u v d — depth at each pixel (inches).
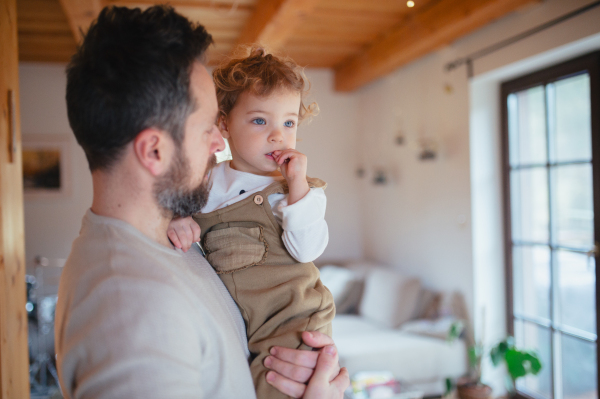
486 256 135.6
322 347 37.2
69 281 27.9
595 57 102.3
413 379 129.0
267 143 40.4
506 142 133.0
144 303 26.2
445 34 127.6
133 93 27.9
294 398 35.1
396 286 154.7
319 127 211.6
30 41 157.8
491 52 124.3
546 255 120.6
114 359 24.4
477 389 114.4
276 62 42.3
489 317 135.3
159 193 30.5
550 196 118.3
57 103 187.3
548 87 117.9
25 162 185.5
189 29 30.3
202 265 35.9
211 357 30.4
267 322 37.7
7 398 46.6
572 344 112.3
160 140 29.2
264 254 38.7
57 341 28.6
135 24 28.4
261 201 38.7
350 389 108.9
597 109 102.4
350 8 131.9
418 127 163.3
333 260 211.5
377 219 199.0
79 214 189.0
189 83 30.0
